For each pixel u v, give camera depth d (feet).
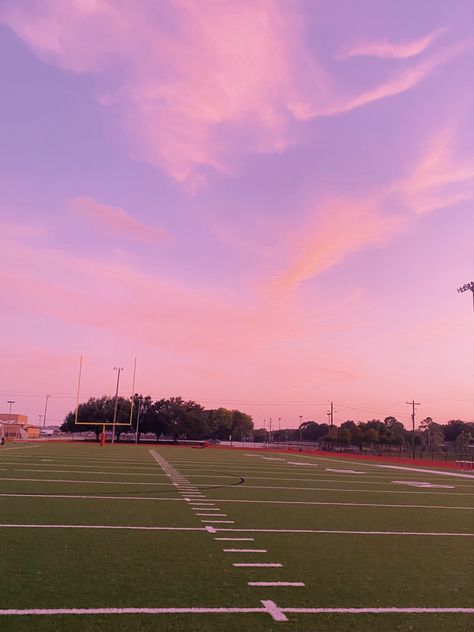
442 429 402.72
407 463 134.92
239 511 38.60
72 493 45.14
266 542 28.07
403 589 20.21
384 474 85.66
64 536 27.58
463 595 19.67
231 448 225.35
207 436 324.80
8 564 21.66
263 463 104.99
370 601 18.63
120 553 24.27
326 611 17.43
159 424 289.94
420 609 17.95
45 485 50.21
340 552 26.32
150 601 17.69
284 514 38.06
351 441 289.12
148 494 46.44
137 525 31.53
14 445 153.28
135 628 15.26
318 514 38.78
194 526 31.89
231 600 18.15
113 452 126.62
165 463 90.02
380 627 16.16
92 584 19.33
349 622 16.49
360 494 53.72
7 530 28.55
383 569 23.16
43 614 16.16
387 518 38.19
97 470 69.46
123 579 20.11
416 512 41.93
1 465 71.46
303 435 519.19
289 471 83.82
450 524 36.47
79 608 16.78
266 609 17.38
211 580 20.45
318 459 138.72
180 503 41.50
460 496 55.31
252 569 22.36
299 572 22.17
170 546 26.18
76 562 22.38
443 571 23.11
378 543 28.99
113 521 32.53
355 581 21.11
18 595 17.84
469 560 25.43
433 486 66.23
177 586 19.49
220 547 26.40
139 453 127.03
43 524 30.63
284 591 19.45
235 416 456.86
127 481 56.90
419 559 25.35
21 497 41.50
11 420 317.22
